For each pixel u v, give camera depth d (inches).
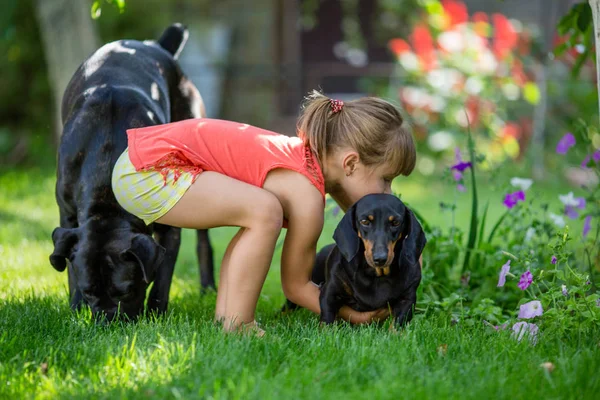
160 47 245.9
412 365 150.7
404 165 193.0
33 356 156.6
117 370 145.3
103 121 196.2
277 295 251.6
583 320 176.4
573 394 136.5
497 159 539.8
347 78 748.0
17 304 201.6
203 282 260.1
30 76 684.7
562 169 543.2
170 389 135.3
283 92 730.8
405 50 570.9
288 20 733.9
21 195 464.8
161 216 183.8
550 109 590.9
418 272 190.2
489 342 170.6
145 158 182.7
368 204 177.9
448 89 552.1
